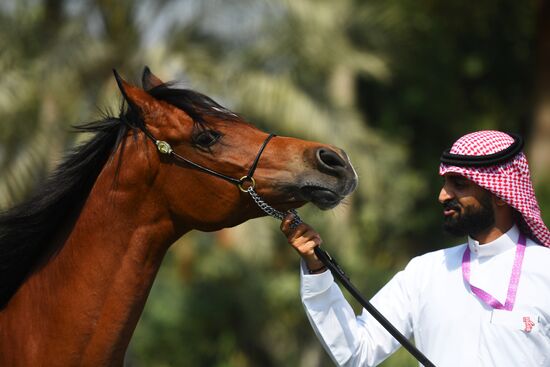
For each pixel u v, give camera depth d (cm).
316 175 456
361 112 2173
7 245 473
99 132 473
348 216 1758
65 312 455
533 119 1914
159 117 463
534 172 1845
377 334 481
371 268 1794
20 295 473
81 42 1408
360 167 1620
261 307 1870
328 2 1631
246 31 1529
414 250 2072
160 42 1489
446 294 457
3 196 1338
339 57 1684
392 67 2061
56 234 480
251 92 1481
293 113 1489
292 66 1565
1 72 1361
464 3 2116
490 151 447
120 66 1452
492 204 450
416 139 2247
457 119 2248
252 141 466
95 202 464
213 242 1712
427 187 2153
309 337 1936
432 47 2180
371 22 1970
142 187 461
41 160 1366
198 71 1471
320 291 461
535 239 456
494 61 2264
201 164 462
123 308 457
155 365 1848
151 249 467
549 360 433
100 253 459
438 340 454
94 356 452
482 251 454
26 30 1412
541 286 439
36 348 457
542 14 1903
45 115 1388
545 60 1894
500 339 436
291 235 459
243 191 461
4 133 1374
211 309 1867
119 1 1481
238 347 1927
